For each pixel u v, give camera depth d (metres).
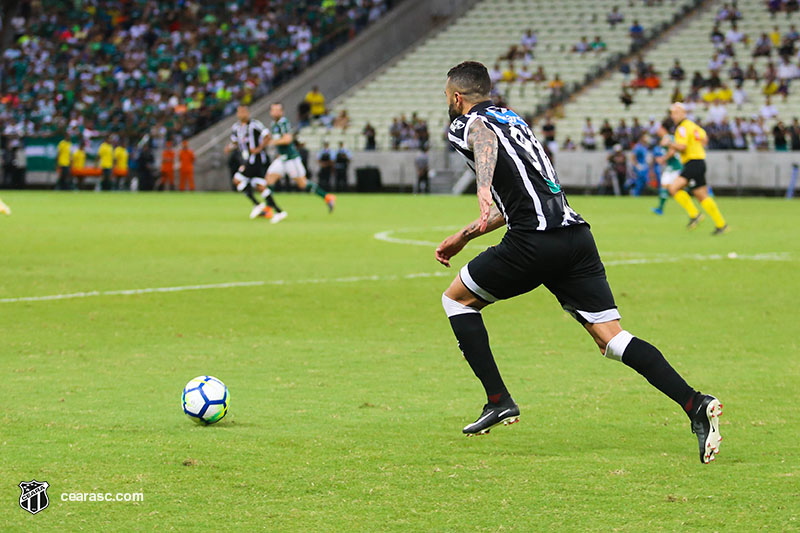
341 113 143.38
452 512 15.18
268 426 20.22
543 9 158.38
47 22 170.88
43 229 70.31
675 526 14.56
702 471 17.23
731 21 145.88
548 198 18.28
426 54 155.38
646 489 16.25
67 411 21.30
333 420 20.73
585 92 141.38
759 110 130.62
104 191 137.75
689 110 131.50
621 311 35.94
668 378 17.69
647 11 152.50
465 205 102.56
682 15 151.75
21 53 165.25
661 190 86.88
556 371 25.75
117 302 37.34
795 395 23.09
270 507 15.38
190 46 161.75
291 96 147.50
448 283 43.16
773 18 144.75
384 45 157.38
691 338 30.66
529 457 18.11
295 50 160.12
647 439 19.36
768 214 87.94
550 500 15.70
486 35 156.00
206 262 50.59
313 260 51.66
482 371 18.84
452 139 18.92
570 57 146.50
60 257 52.62
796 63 135.38
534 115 139.50
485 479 16.80
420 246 59.06
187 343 29.58
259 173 79.75
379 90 151.88
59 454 18.09
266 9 167.12
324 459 17.92
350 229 71.19
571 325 32.91
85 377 24.80
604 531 14.38
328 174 132.25
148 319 33.75
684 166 67.12
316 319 34.00
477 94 19.31
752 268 48.41
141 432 19.64
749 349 28.89
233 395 22.95
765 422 20.62
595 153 127.88
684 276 45.59
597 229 71.44
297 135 142.62
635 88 138.38
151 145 143.62
